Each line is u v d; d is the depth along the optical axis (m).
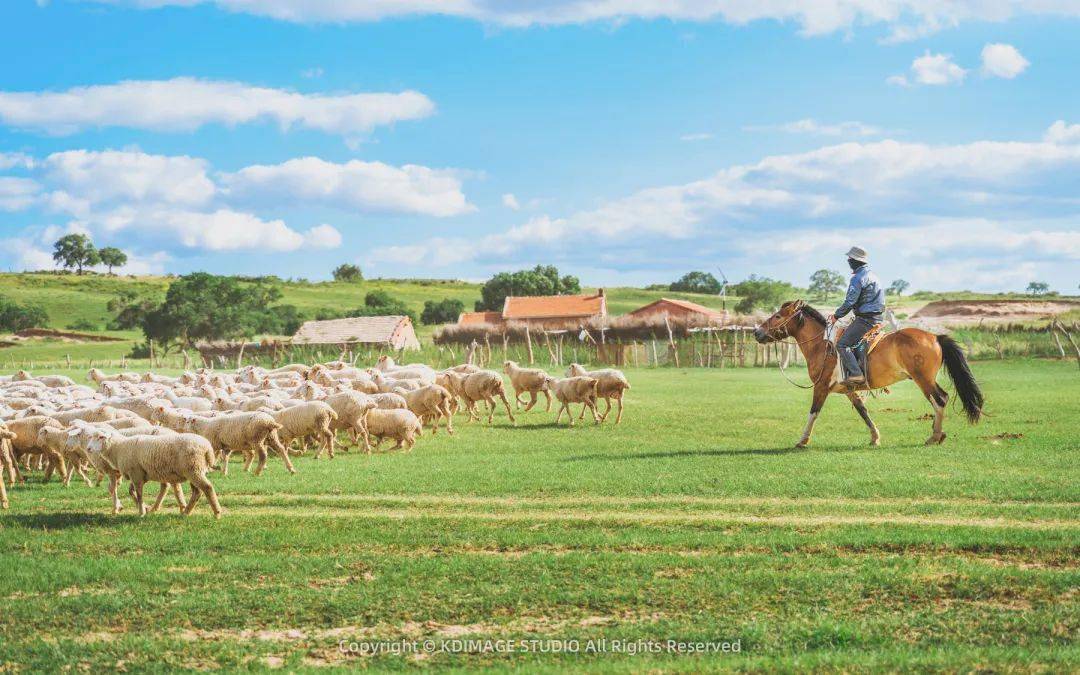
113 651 8.84
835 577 10.30
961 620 8.91
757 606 9.59
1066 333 47.72
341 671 8.10
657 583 10.34
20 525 14.37
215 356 72.12
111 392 28.09
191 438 14.58
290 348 72.75
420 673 8.13
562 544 12.27
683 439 23.05
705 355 58.09
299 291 193.00
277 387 28.92
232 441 18.86
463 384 28.80
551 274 161.38
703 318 60.97
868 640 8.52
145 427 17.89
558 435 24.75
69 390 29.27
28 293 170.12
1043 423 23.02
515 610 9.72
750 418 27.31
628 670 7.78
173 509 15.68
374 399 24.09
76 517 14.95
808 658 7.88
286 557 12.01
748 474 16.77
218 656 8.66
